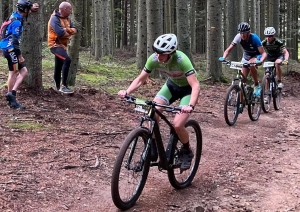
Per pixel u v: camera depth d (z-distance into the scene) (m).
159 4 12.46
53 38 8.16
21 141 5.50
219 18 13.44
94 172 4.79
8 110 6.84
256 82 8.84
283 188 4.86
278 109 10.20
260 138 7.25
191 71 4.24
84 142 5.77
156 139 4.10
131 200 4.01
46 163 4.85
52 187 4.26
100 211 3.90
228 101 7.82
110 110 7.89
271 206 4.30
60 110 7.29
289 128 8.22
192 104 4.07
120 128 6.69
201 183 4.88
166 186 4.68
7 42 6.82
